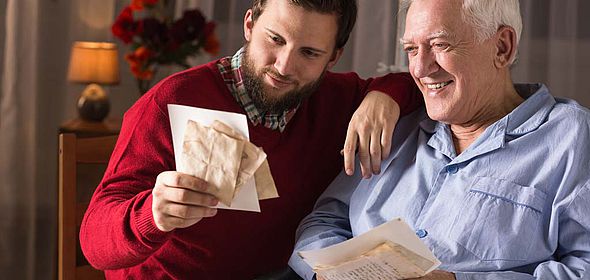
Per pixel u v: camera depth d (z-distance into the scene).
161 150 1.84
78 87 3.59
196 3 3.56
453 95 1.76
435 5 1.74
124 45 3.61
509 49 1.78
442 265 1.72
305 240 1.88
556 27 3.50
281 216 1.99
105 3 3.59
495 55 1.77
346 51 3.53
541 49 3.52
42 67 3.56
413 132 1.94
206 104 1.89
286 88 1.83
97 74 3.33
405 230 1.47
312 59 1.81
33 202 3.59
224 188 1.47
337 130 2.05
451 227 1.74
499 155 1.77
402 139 1.95
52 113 3.59
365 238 1.51
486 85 1.78
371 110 1.86
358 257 1.52
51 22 3.55
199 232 1.91
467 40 1.73
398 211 1.85
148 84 3.38
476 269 1.71
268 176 1.52
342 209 1.99
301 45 1.77
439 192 1.80
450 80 1.76
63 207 2.19
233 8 3.57
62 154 2.19
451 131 1.89
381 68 3.46
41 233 3.63
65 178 2.19
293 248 2.04
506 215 1.70
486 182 1.74
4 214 3.58
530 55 3.52
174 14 3.59
